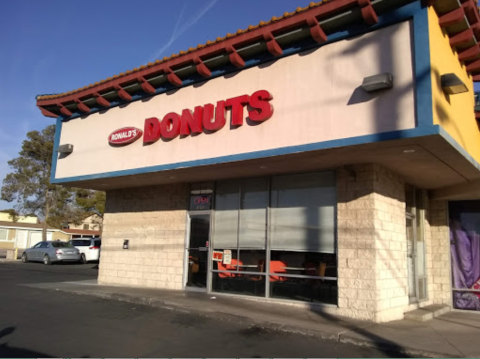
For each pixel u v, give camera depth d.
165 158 10.33
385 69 7.33
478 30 8.38
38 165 37.59
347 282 8.80
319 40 8.05
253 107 8.78
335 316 8.65
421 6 7.08
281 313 8.74
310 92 8.18
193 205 12.12
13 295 11.34
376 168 8.85
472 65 9.29
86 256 27.73
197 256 11.77
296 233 9.88
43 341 6.73
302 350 6.50
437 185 10.95
